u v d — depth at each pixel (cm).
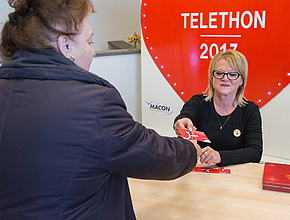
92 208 90
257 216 127
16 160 86
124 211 102
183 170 106
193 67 332
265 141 309
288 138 297
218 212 130
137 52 401
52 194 84
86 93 88
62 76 89
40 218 84
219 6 303
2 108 90
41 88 89
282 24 278
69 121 85
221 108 209
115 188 98
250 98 305
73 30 93
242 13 293
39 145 84
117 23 505
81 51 97
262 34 288
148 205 137
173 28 334
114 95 91
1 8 414
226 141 208
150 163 93
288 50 280
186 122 185
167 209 133
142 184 154
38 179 84
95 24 484
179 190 148
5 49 99
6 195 87
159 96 361
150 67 359
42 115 86
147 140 94
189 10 320
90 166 85
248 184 152
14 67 92
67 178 84
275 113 298
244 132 206
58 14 89
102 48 500
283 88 289
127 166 89
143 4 346
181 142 107
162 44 345
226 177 159
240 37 299
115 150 87
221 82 199
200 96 219
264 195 142
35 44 91
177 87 346
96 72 373
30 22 90
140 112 424
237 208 133
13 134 87
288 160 301
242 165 173
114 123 87
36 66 90
